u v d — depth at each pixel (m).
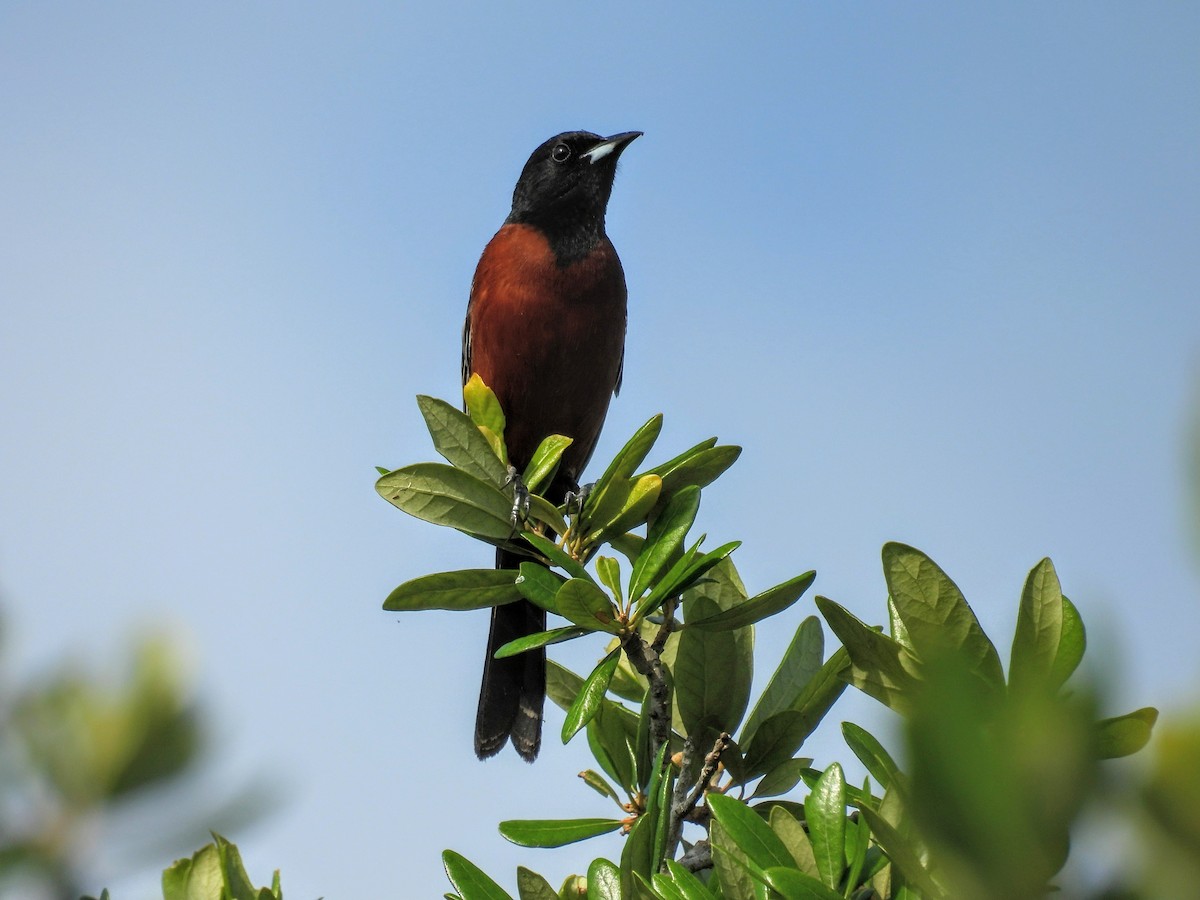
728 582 7.23
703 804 6.72
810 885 4.24
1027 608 4.23
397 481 7.34
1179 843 1.54
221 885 4.36
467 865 5.61
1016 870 1.63
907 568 4.44
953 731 1.64
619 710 7.22
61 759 1.80
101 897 2.28
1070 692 1.70
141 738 1.80
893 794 4.89
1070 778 1.59
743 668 6.97
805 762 6.80
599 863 5.60
